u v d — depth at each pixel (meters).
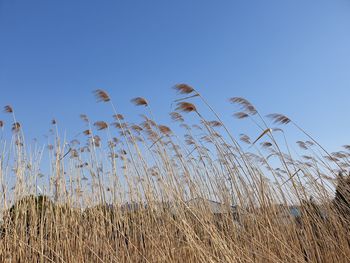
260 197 3.29
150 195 3.64
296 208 3.43
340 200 3.84
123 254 3.44
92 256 3.55
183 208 3.29
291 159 3.59
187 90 3.15
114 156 3.98
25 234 3.71
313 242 3.23
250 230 3.22
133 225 3.69
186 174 3.49
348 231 3.54
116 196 3.89
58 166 4.02
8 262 3.45
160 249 3.22
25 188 3.91
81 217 4.01
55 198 3.94
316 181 3.70
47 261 3.44
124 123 3.83
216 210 3.51
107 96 3.74
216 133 3.49
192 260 3.11
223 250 2.65
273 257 2.90
